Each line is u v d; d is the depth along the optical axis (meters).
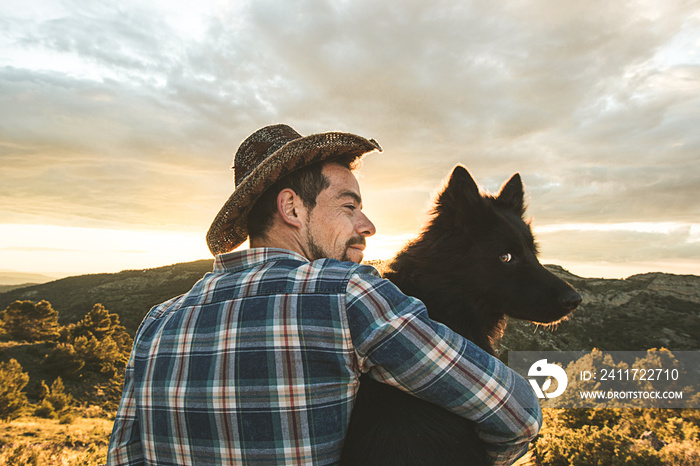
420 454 1.28
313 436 1.17
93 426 31.98
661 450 6.83
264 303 1.27
